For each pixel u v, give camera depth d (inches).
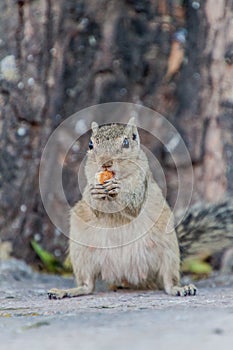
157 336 170.7
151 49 454.0
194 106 455.5
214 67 453.1
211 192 450.0
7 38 442.6
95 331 185.6
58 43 441.1
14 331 196.9
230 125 454.6
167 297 295.3
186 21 452.8
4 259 432.1
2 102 444.1
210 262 439.8
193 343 158.2
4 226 444.5
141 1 447.8
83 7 442.6
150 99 456.1
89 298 298.7
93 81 447.8
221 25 451.2
